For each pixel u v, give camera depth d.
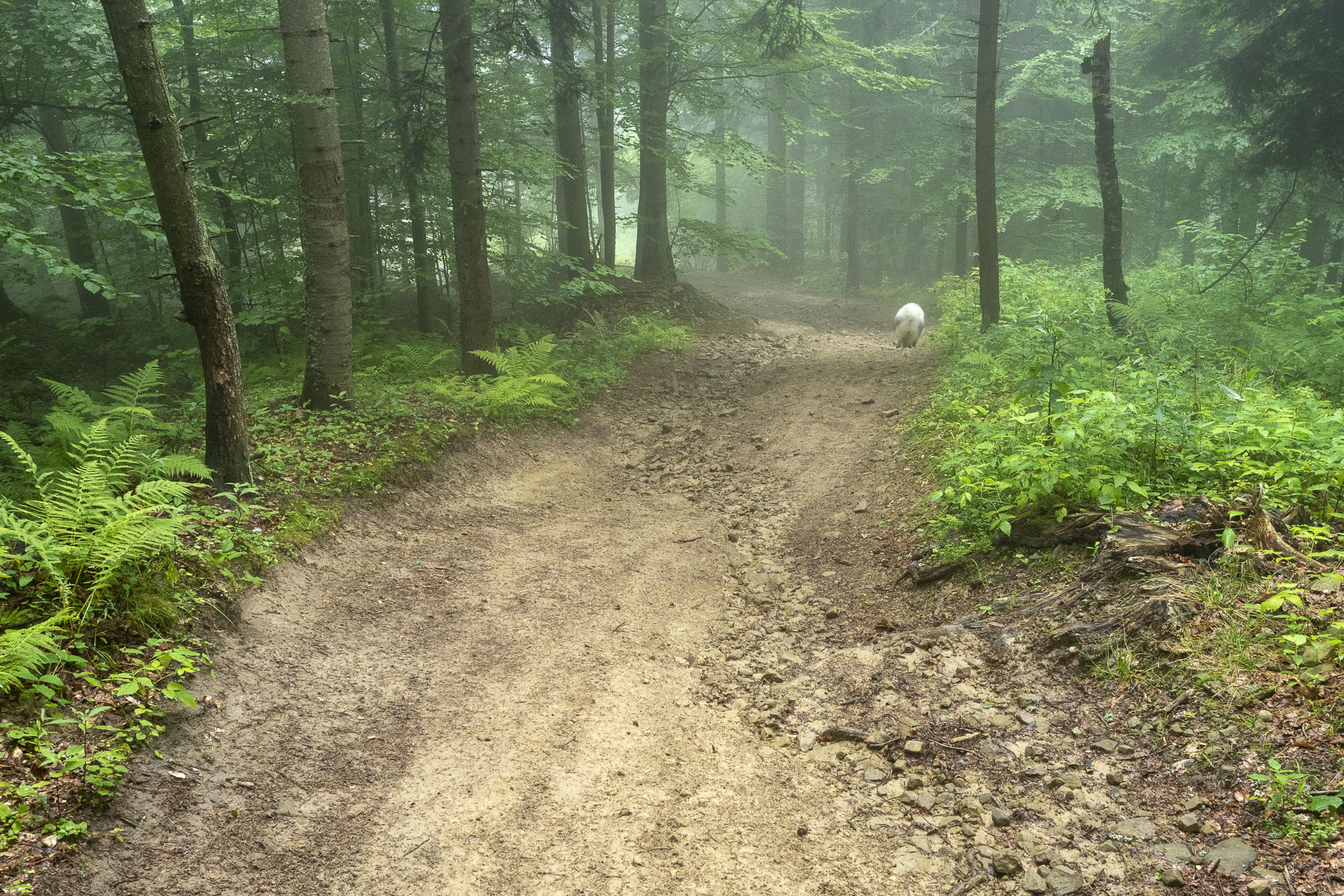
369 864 3.71
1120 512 5.53
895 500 8.04
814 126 34.09
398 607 6.18
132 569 4.80
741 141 19.48
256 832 3.81
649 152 20.48
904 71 27.61
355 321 15.10
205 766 4.08
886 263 32.66
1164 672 4.30
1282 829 3.26
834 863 3.69
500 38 13.78
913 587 6.30
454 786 4.28
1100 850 3.49
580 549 7.71
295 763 4.32
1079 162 26.83
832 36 18.67
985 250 13.92
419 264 15.77
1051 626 5.05
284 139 15.20
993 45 13.44
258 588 5.55
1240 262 12.91
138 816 3.63
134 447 6.42
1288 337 9.93
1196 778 3.67
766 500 9.03
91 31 15.08
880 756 4.43
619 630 6.16
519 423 10.52
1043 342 10.66
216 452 6.60
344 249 9.17
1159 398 6.48
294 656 5.19
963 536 6.47
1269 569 4.62
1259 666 4.03
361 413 9.09
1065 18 25.06
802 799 4.16
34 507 5.65
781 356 17.12
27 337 17.53
